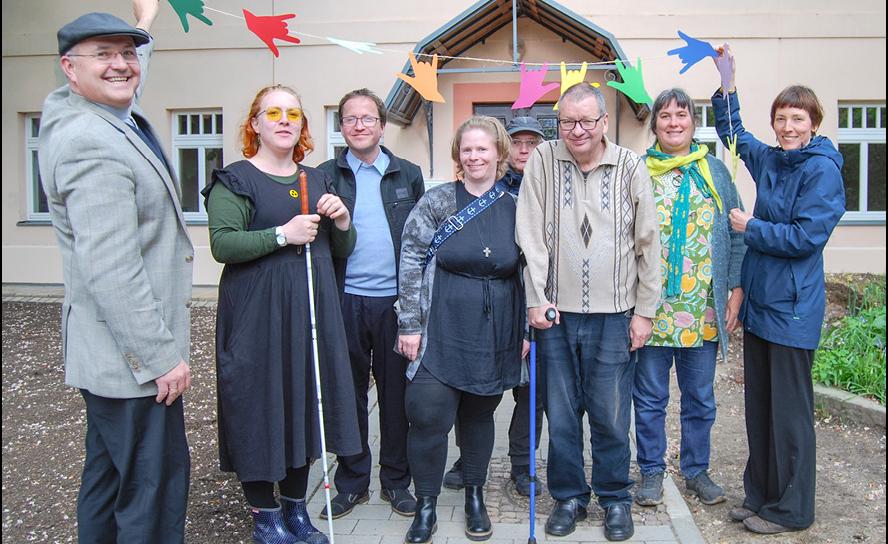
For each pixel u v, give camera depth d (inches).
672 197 140.8
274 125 118.9
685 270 140.4
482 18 317.4
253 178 118.9
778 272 128.3
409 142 353.4
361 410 142.9
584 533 132.2
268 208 118.2
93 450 103.7
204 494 153.3
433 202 125.9
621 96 339.6
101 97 96.8
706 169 141.7
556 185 124.3
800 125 127.7
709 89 343.9
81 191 92.5
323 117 364.8
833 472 163.0
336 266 137.7
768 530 132.9
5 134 390.3
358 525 136.8
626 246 123.3
